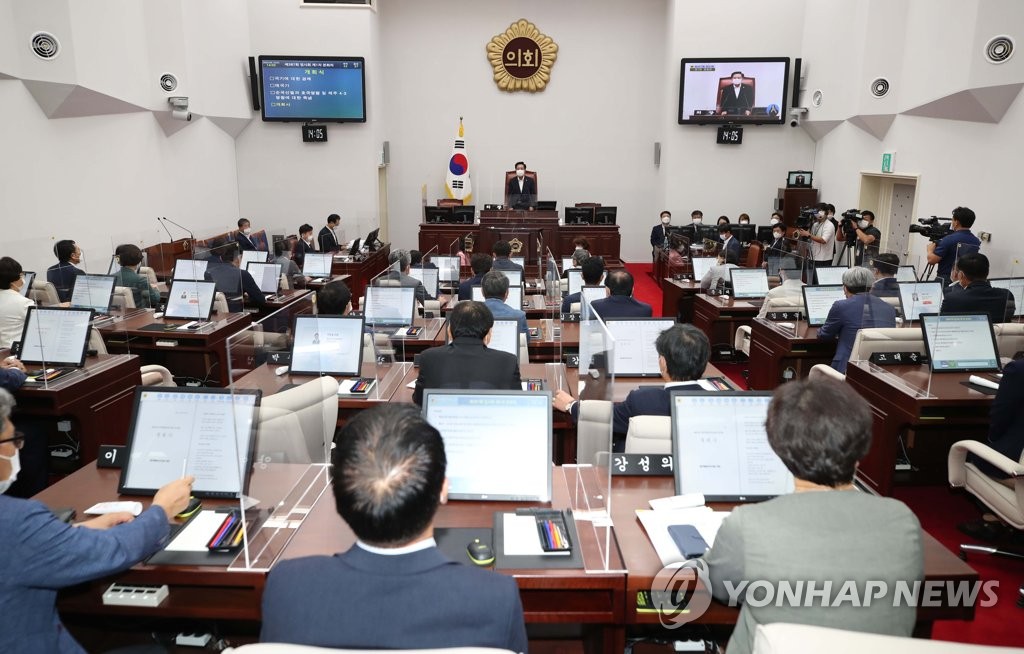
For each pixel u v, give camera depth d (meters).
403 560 1.16
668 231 10.77
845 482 1.36
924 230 6.98
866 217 8.37
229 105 10.43
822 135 10.84
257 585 1.86
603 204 12.54
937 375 3.94
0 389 1.80
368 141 11.23
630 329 3.88
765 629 0.94
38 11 6.86
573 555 1.89
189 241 9.08
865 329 4.15
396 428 1.21
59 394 3.75
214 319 5.90
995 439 3.15
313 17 10.83
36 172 6.98
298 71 10.80
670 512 2.10
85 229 7.69
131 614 1.89
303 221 11.45
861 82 9.16
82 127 7.62
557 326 5.44
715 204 11.49
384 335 4.23
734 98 10.84
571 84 12.14
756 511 1.31
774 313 5.75
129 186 8.44
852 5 9.43
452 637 1.10
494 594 1.14
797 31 10.88
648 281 11.30
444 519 2.07
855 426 1.33
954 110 7.61
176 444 2.29
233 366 2.69
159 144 9.09
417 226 12.59
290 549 1.94
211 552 1.93
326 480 2.38
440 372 2.93
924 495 4.02
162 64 8.98
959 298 4.59
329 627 1.10
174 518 2.10
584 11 11.91
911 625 1.24
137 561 1.71
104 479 2.40
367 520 1.14
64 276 5.97
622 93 12.16
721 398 2.25
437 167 12.39
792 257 7.14
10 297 4.63
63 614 2.11
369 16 10.89
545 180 12.45
